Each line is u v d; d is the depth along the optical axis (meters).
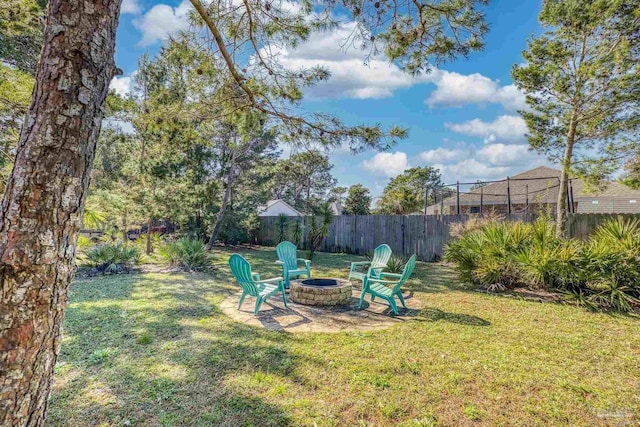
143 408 2.54
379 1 3.46
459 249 7.80
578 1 7.04
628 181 7.65
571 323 4.63
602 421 2.45
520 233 6.91
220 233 14.84
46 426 2.31
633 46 6.68
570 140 8.18
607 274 5.53
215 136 10.87
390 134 4.11
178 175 11.96
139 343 3.77
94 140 1.41
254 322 4.61
